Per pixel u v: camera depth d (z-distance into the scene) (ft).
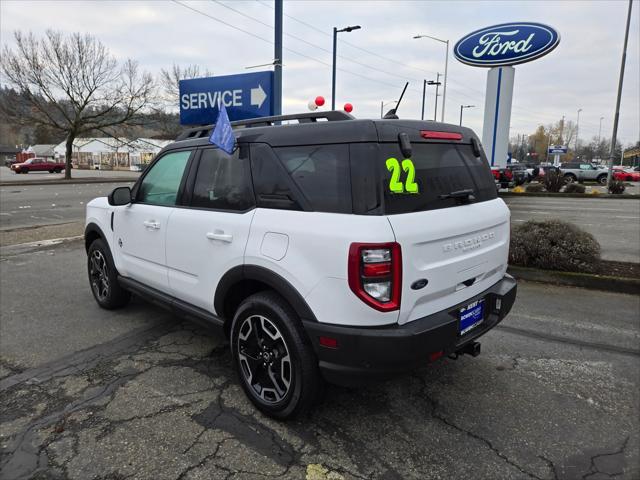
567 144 307.58
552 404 10.12
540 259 20.06
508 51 53.36
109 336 13.75
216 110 28.43
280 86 27.71
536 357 12.39
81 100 105.09
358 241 7.60
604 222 38.29
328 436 8.95
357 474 7.90
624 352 12.71
